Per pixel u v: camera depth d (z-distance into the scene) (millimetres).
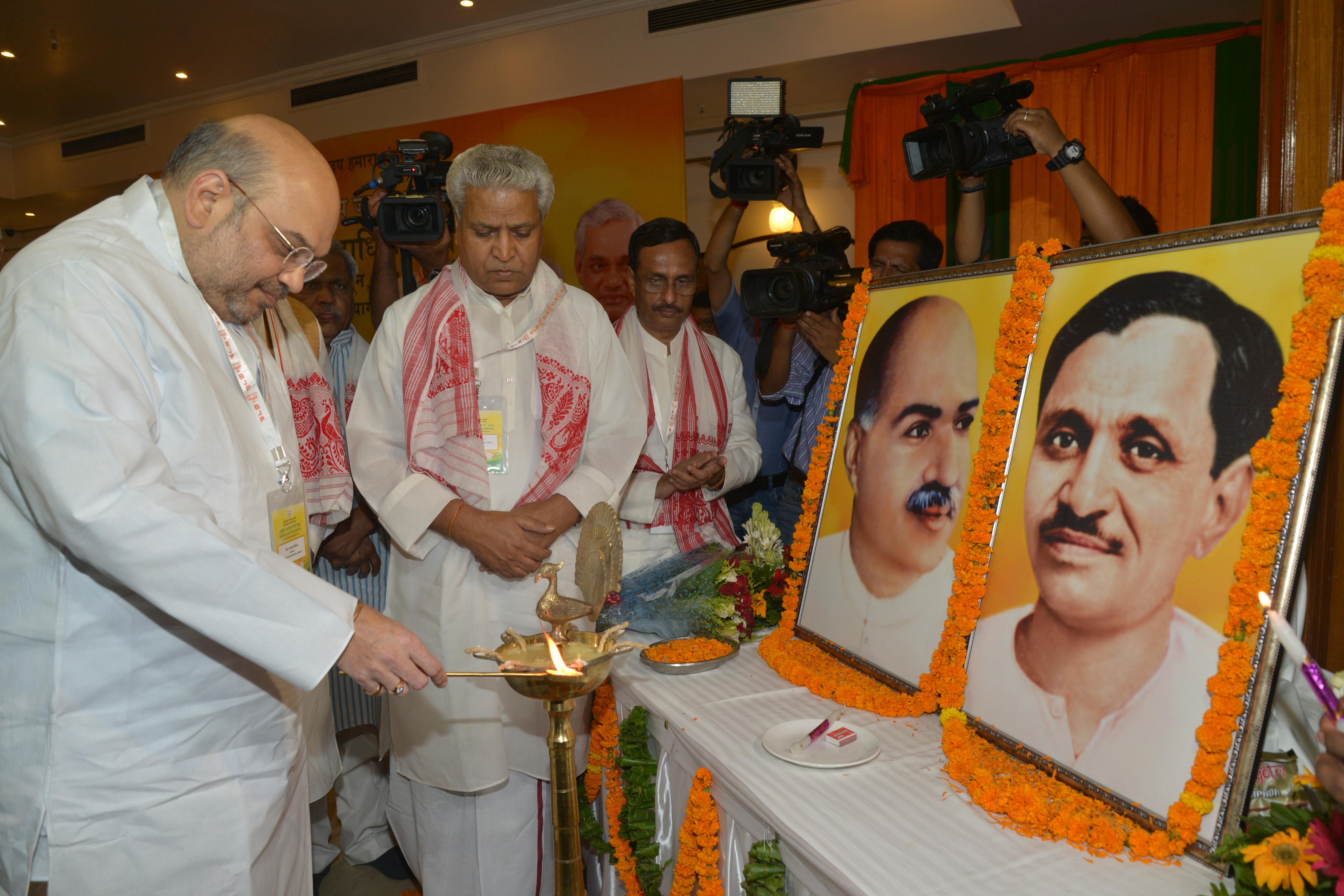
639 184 5078
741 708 1511
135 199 1315
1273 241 1011
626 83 5133
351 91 5938
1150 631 1051
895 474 1563
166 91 6469
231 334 1458
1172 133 4207
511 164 1848
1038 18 4203
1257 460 957
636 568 2324
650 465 2418
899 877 980
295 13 5258
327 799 3105
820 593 1712
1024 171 4430
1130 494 1106
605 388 2117
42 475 1055
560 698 1183
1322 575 1204
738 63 4848
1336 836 826
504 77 5469
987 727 1237
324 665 1152
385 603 2752
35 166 7340
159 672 1231
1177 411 1070
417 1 5105
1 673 1223
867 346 1712
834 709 1493
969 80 4605
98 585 1194
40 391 1061
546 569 1309
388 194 2268
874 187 4859
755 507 2074
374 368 2047
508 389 1985
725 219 3383
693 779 1438
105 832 1207
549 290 2055
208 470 1268
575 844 1248
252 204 1268
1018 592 1235
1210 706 965
